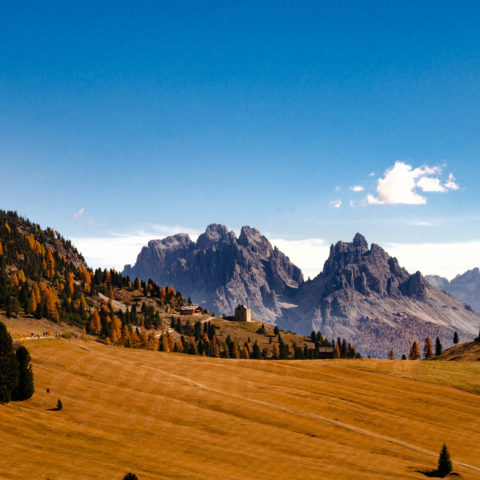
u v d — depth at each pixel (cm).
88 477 4459
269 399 8600
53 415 6475
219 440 6297
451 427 7856
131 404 7494
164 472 4906
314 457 6003
